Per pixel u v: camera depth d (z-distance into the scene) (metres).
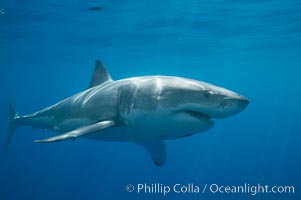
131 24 19.64
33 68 40.94
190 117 4.75
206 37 23.20
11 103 10.77
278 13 17.52
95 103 6.30
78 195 41.31
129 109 5.41
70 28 20.39
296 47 27.06
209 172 55.75
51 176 50.09
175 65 37.53
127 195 35.16
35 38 23.03
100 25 19.78
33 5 15.83
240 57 32.34
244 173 49.56
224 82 66.38
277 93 96.25
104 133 6.14
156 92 5.08
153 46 26.22
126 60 33.34
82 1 15.32
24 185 43.75
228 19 18.64
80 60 33.97
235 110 4.41
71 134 5.10
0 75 49.12
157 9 16.67
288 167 53.59
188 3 15.76
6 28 20.16
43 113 8.52
